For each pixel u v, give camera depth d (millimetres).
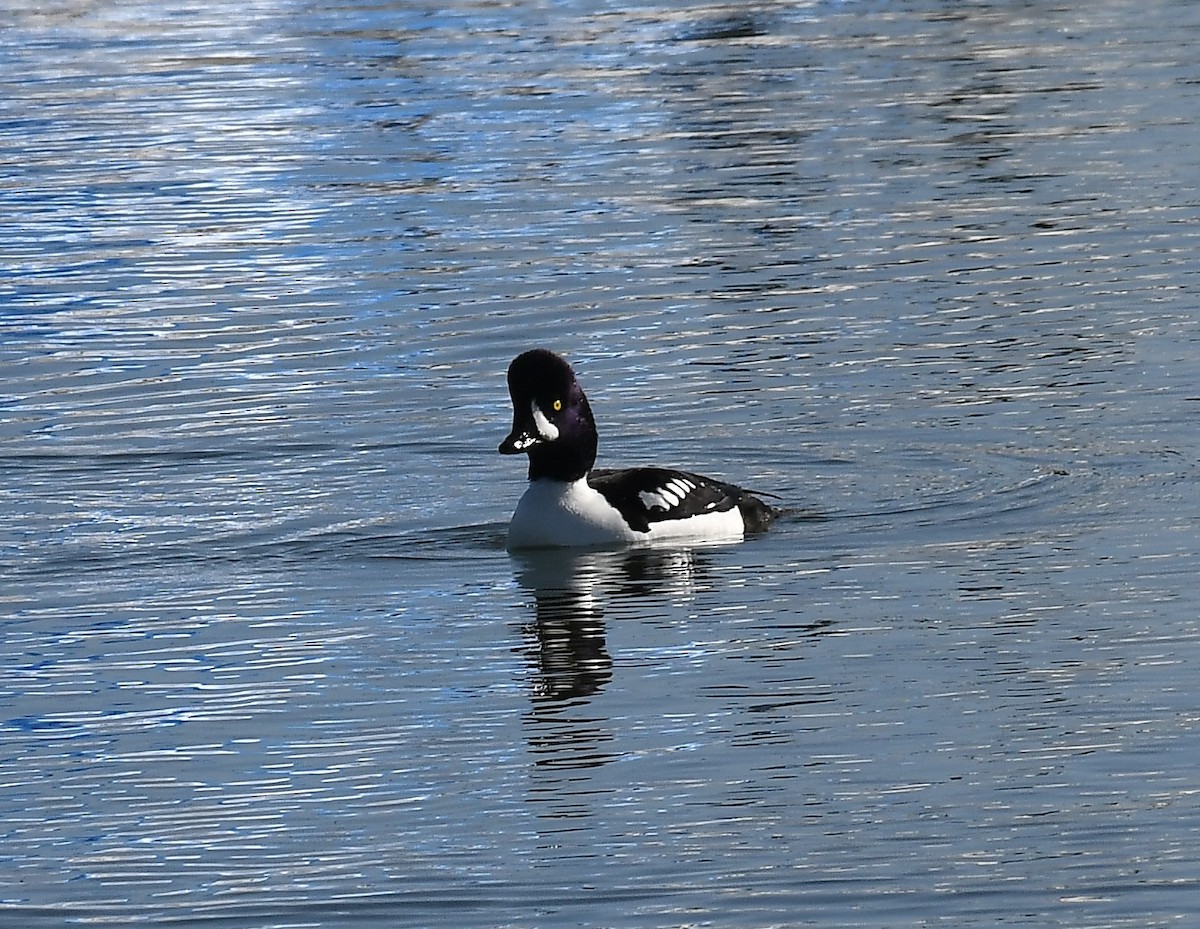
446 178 27828
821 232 24672
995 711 12234
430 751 11953
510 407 18984
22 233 25703
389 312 21953
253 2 41156
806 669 12992
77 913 10133
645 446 17797
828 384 19219
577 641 13648
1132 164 27438
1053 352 19859
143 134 30797
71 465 17719
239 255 24422
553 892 10211
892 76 33938
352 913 10070
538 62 35469
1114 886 10117
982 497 16391
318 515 16484
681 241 24484
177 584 15047
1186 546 15062
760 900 10070
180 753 12047
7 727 12516
